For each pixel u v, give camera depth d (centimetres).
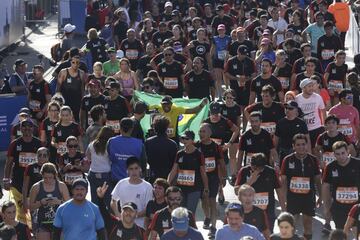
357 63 5709
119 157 3912
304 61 5509
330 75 5497
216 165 4088
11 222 3312
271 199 3769
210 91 5675
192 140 3916
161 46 6650
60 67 5862
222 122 4566
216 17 7569
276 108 4622
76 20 10325
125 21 7575
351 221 3472
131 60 6562
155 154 3994
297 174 3916
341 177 3794
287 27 7238
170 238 3152
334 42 6331
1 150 5559
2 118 5534
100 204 3622
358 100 4959
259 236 3186
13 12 9875
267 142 4200
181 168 3944
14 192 4175
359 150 4712
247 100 5744
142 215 3616
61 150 4459
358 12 8631
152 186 3794
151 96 5003
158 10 8556
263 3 9025
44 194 3659
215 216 4131
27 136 4178
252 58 6331
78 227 3325
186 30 7750
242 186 3391
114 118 4781
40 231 3484
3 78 6538
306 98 4728
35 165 3912
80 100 5466
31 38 10825
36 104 5325
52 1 12838
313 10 8288
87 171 4316
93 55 6569
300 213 3988
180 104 4822
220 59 6550
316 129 4725
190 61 6059
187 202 3950
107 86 5066
